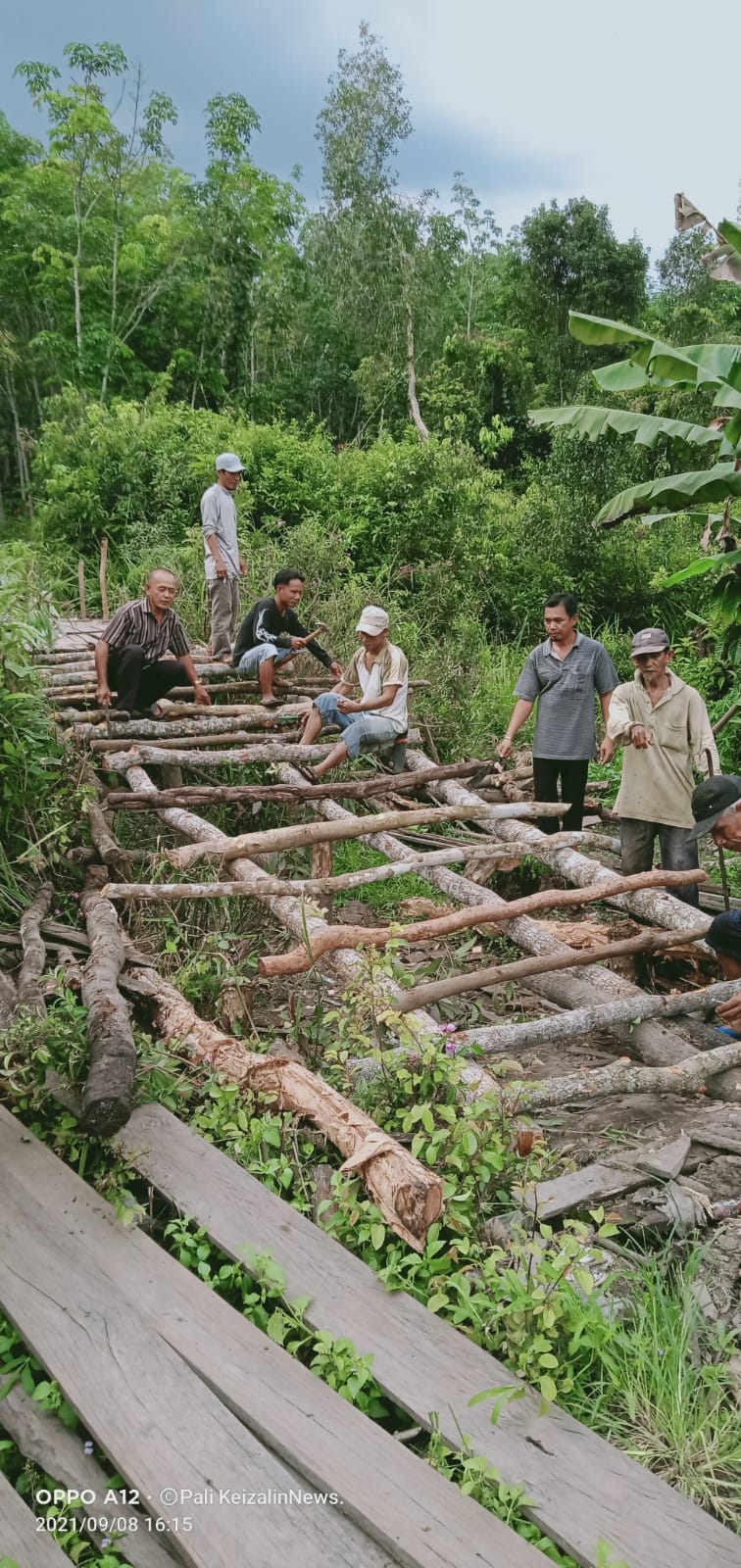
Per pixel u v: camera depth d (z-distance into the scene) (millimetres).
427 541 12570
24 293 26984
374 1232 2807
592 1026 4059
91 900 4754
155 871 4766
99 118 25797
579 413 5465
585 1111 3795
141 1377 2410
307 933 4176
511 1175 3166
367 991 3643
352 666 6461
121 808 5559
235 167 27328
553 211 24547
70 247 26109
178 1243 2875
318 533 11664
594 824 6992
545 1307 2508
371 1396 2488
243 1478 2180
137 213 27500
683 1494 2238
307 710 6922
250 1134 3316
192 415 15758
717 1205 3170
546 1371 2514
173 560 11492
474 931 5348
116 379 24484
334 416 27203
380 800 6617
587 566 13000
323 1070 3926
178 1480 2170
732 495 5098
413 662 9266
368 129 27562
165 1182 3047
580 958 4480
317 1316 2611
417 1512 2113
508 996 4898
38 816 5289
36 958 4160
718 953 4348
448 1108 3090
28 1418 2439
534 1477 2221
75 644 8562
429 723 7906
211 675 7551
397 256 26266
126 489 14203
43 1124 3393
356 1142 3131
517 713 5992
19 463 26594
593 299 24406
